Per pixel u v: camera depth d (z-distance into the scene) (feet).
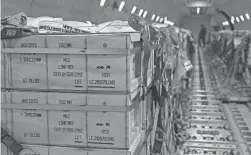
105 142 7.84
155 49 11.48
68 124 7.97
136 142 8.53
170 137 16.90
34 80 8.01
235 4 90.33
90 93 7.77
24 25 8.27
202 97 36.22
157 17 95.66
